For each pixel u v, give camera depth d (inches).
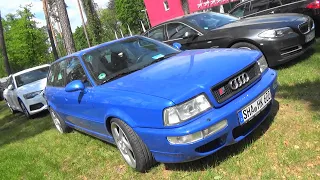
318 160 124.8
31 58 1432.1
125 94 142.6
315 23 331.9
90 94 166.4
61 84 219.6
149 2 1505.9
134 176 149.6
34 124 341.7
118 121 145.8
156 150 134.4
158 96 128.9
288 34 230.5
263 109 141.4
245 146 144.5
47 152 219.1
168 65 159.3
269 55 231.1
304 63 245.1
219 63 143.8
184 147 122.4
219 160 140.8
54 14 1369.3
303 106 173.6
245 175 126.6
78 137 229.5
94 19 2452.0
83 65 182.7
